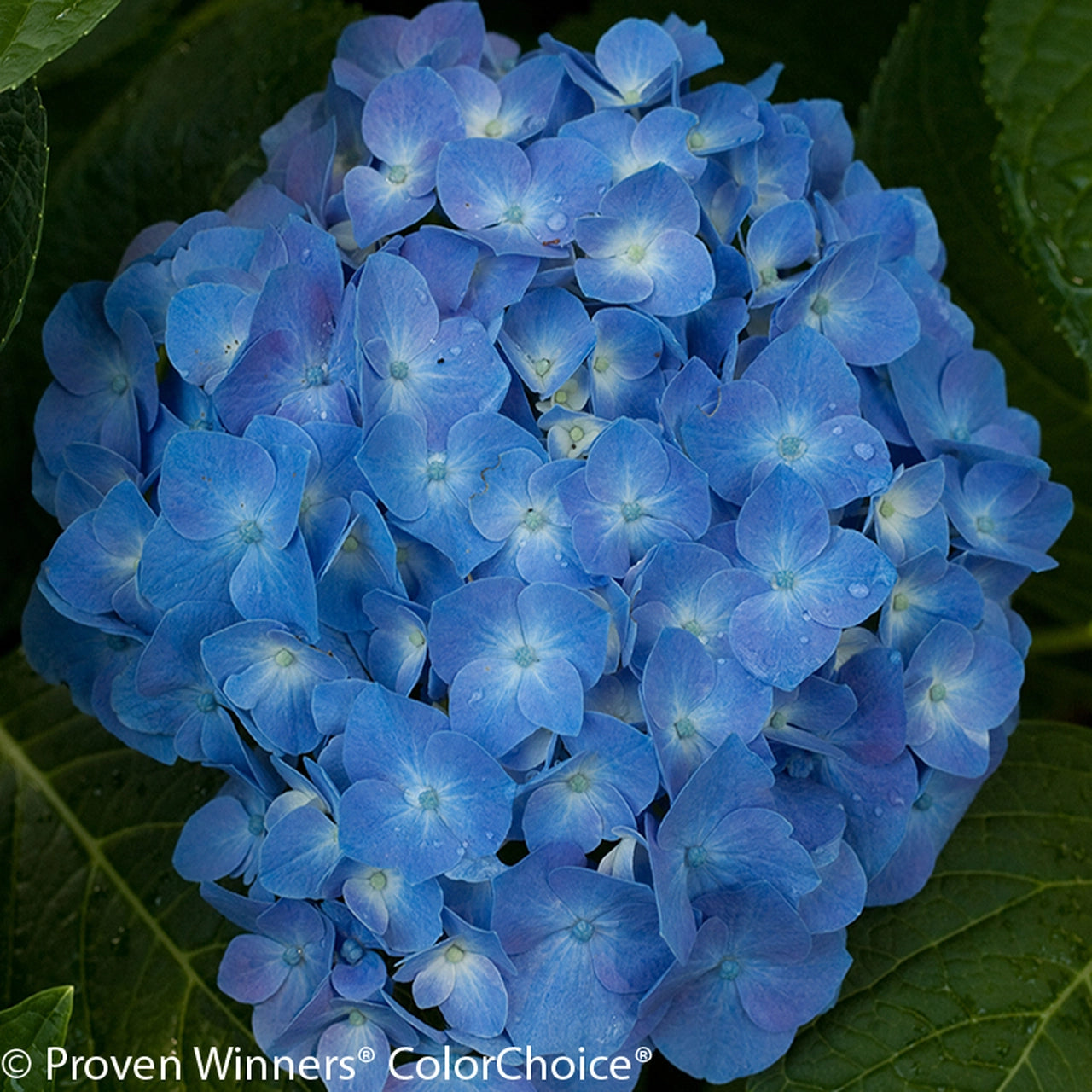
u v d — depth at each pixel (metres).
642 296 0.91
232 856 0.94
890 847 0.93
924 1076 0.96
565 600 0.90
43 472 0.96
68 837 1.01
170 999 0.99
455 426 0.90
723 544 0.91
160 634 0.91
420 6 1.12
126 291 0.95
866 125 1.07
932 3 1.06
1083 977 0.98
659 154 0.93
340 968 0.92
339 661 0.91
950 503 0.93
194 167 1.06
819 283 0.93
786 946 0.92
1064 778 1.01
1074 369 1.07
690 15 1.16
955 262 1.08
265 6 1.07
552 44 0.95
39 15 0.90
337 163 0.96
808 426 0.92
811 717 0.92
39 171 0.93
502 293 0.91
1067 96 0.99
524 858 0.90
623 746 0.90
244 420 0.92
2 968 0.99
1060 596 1.10
